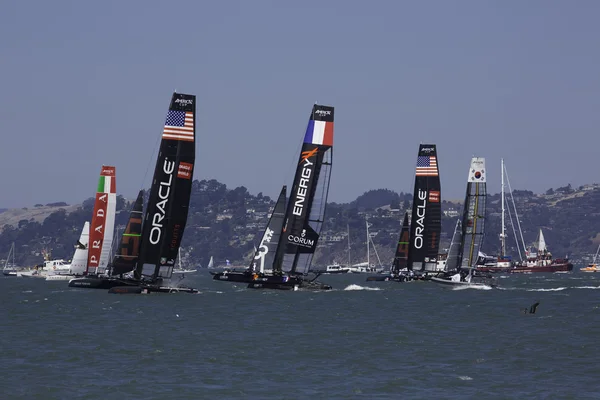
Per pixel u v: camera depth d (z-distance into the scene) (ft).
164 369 517.55
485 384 481.87
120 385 472.03
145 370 513.86
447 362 547.90
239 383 479.82
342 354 575.79
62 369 516.32
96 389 462.19
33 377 492.95
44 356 561.02
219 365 531.50
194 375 500.33
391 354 576.61
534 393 460.14
